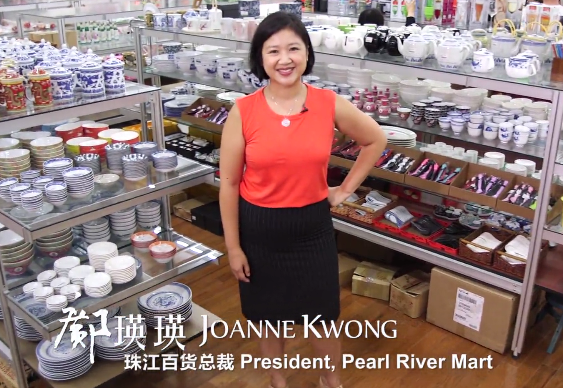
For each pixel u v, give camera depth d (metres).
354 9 4.56
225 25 3.57
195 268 2.50
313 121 2.08
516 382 2.62
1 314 2.55
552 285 2.61
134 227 2.68
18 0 5.19
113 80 2.40
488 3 3.50
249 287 2.34
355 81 3.49
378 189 3.47
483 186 2.88
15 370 2.43
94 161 2.40
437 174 3.01
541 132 2.79
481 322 2.82
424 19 3.85
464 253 2.84
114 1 5.50
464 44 2.69
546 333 2.95
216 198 4.29
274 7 4.57
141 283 2.35
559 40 2.61
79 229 2.64
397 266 3.41
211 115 4.08
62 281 2.29
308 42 2.06
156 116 2.54
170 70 4.15
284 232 2.16
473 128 2.89
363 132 2.22
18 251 2.35
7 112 2.16
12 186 2.17
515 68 2.51
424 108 3.06
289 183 2.11
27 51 2.63
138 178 2.38
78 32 4.80
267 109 2.07
